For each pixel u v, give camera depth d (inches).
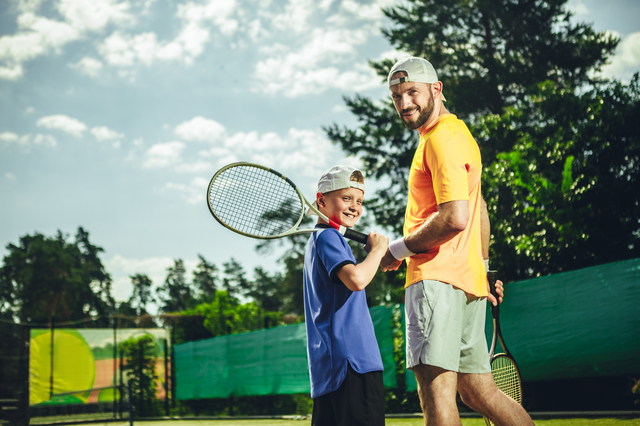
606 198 389.4
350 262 98.7
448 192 99.4
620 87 423.5
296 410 441.1
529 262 423.2
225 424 390.0
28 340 580.4
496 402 108.0
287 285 1553.9
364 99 878.4
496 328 132.4
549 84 495.8
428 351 100.7
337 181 107.5
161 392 621.9
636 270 219.8
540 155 437.1
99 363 609.9
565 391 282.7
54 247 2522.1
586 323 233.6
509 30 853.8
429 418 100.7
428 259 103.8
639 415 232.4
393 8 895.7
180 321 767.7
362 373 96.3
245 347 434.9
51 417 570.3
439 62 883.4
